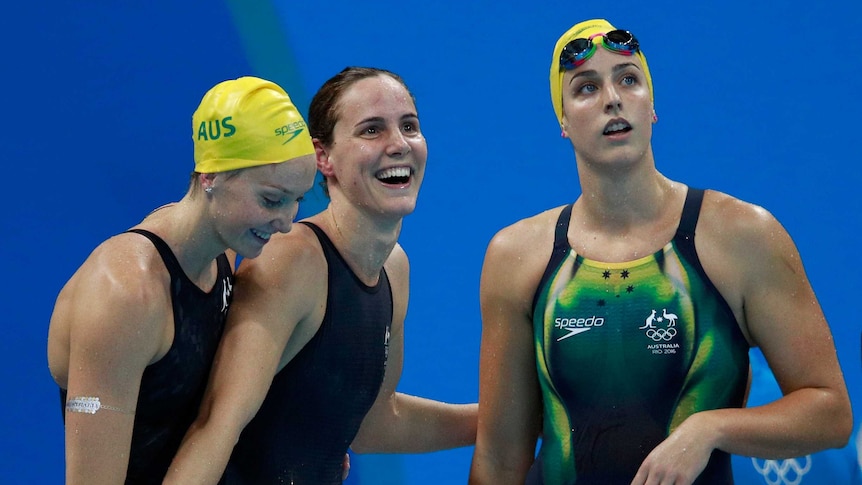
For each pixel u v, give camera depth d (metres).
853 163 20.48
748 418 9.38
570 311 9.90
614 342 9.73
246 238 8.80
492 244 10.57
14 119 19.47
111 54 20.45
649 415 9.77
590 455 9.98
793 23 22.03
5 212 18.69
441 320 19.45
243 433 9.84
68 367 8.80
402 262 11.00
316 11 21.72
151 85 20.28
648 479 9.06
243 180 8.53
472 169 20.91
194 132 8.84
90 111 19.84
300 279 9.40
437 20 22.05
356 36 21.56
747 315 9.73
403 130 9.97
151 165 19.50
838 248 19.52
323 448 10.14
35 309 17.92
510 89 21.61
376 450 12.01
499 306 10.46
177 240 8.76
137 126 19.80
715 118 21.11
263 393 9.13
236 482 9.84
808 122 20.98
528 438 11.05
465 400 18.38
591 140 9.62
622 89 9.65
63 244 18.56
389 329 10.49
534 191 20.62
